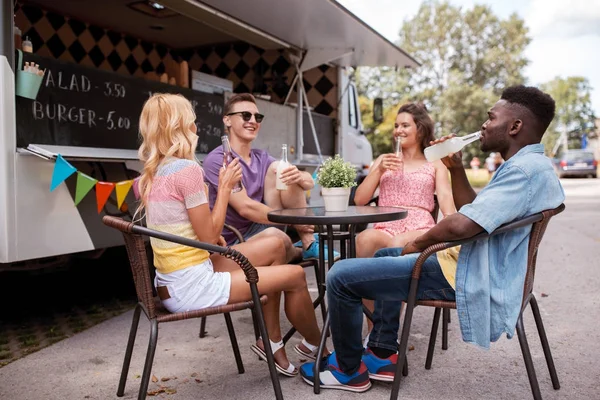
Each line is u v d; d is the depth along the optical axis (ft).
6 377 8.55
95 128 11.17
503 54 129.49
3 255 8.94
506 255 6.63
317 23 15.26
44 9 17.97
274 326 8.21
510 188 6.36
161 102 7.06
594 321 11.09
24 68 9.21
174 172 6.88
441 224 6.52
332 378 7.84
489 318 6.55
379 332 8.28
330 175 8.41
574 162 89.56
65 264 12.09
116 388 8.08
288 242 9.25
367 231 9.75
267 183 10.34
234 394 7.79
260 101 16.05
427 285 7.04
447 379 8.25
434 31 131.03
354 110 24.73
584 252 19.76
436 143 8.48
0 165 8.86
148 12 18.22
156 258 7.09
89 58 19.66
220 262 7.89
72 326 11.49
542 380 8.14
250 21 15.11
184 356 9.43
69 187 10.03
